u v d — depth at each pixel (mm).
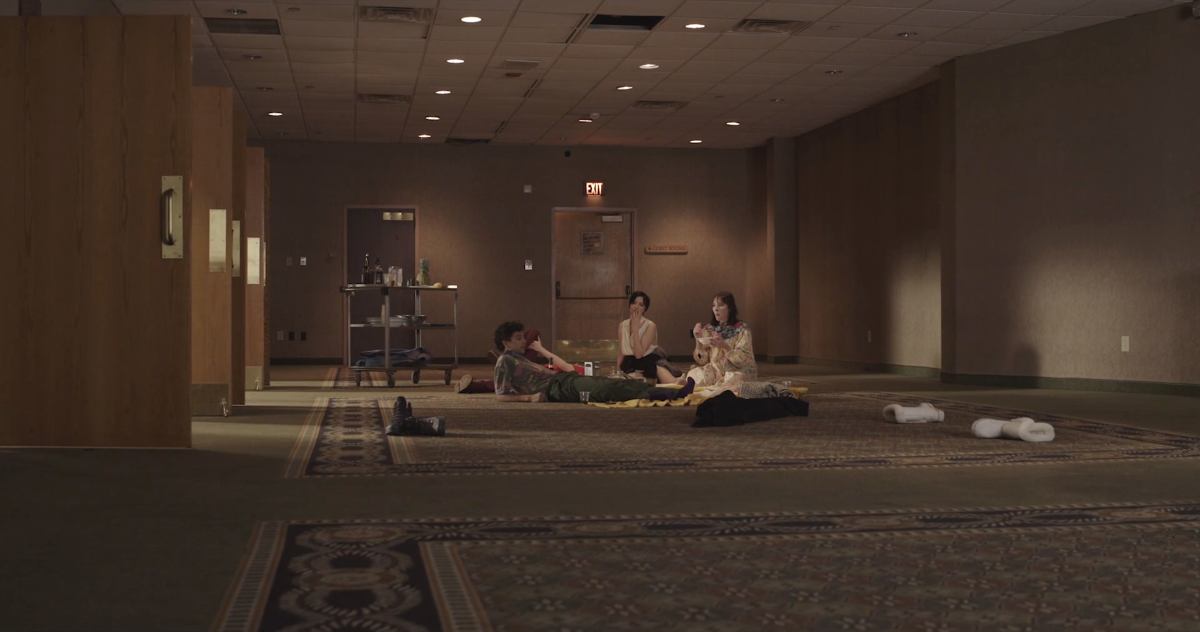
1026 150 11008
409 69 11930
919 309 13023
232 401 8695
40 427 5746
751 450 5668
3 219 5715
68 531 3535
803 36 10602
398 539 3391
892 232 13641
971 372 11477
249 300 10797
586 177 17406
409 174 16969
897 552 3225
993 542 3371
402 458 5352
